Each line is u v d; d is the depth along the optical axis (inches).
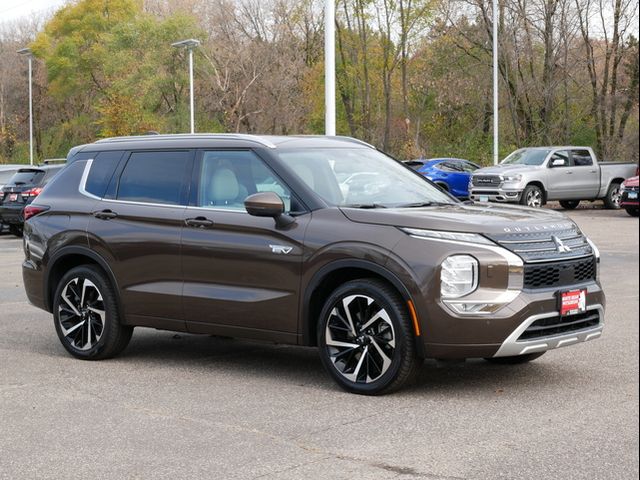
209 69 2319.1
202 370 292.5
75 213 318.0
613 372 276.8
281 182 273.0
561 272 248.7
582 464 188.2
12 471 191.9
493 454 196.2
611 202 1181.7
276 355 318.0
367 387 251.4
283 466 191.0
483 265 238.5
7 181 1005.8
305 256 259.9
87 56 2664.9
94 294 312.0
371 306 250.7
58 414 238.4
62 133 2928.2
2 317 408.5
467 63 1889.8
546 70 1747.0
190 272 285.6
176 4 2620.6
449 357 241.0
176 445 208.1
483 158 1780.3
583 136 1786.4
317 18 2418.8
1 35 3179.1
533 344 241.1
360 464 191.3
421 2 1963.6
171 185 297.9
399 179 291.4
